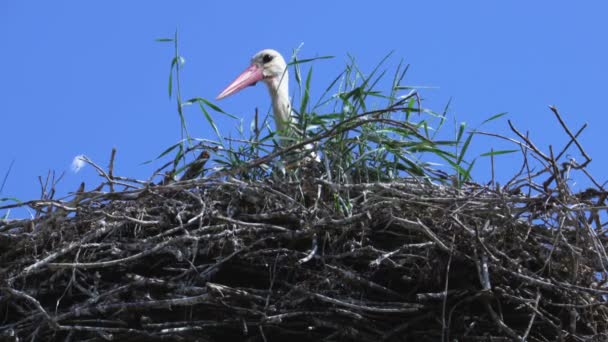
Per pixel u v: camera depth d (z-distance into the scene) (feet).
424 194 42.78
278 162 42.73
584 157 40.60
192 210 42.57
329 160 44.98
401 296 40.40
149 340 40.42
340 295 40.34
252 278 41.45
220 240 41.16
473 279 40.40
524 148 41.01
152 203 43.04
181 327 39.91
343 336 40.09
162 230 42.24
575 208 40.09
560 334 39.40
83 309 40.09
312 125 46.42
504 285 39.99
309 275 40.81
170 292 40.60
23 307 41.32
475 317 40.29
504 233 40.70
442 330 39.09
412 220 41.34
